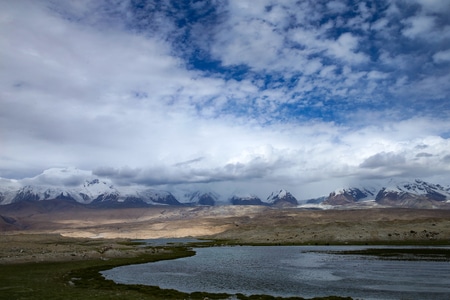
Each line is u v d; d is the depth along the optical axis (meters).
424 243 190.12
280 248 188.38
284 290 67.19
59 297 55.50
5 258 107.94
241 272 93.06
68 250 143.62
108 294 59.47
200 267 105.44
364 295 61.88
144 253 147.50
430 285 70.56
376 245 189.00
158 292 63.41
